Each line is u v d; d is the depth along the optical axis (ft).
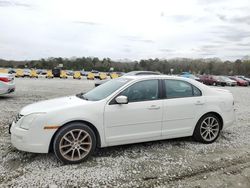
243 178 12.34
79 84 80.64
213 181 11.96
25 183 11.32
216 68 282.77
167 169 13.15
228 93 19.12
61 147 13.39
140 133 15.39
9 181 11.48
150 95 15.90
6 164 13.32
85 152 14.03
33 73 131.75
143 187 11.27
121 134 14.89
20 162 13.61
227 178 12.30
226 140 18.54
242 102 42.91
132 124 15.11
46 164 13.46
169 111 16.15
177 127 16.58
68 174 12.31
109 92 15.48
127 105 14.99
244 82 119.85
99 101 14.61
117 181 11.76
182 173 12.73
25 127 13.38
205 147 16.79
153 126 15.75
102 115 14.33
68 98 16.37
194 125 17.19
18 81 87.66
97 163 13.78
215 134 17.95
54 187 11.07
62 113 13.55
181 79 17.26
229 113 18.47
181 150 16.10
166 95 16.37
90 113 14.06
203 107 17.35
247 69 265.13
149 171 12.87
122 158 14.53
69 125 13.60
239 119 26.50
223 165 13.83
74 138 13.74
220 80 115.85
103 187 11.21
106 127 14.47
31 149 13.23
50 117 13.32
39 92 49.16
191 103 16.89
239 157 15.08
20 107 29.40
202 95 17.60
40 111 13.50
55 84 77.41
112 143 14.78
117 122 14.70
